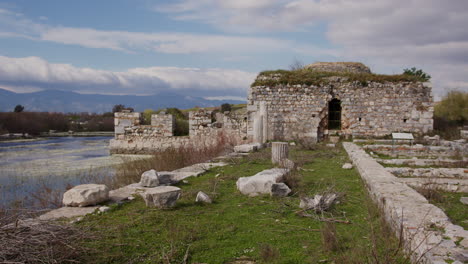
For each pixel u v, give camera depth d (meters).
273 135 23.97
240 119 24.44
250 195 7.86
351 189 8.48
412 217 4.94
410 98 23.23
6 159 21.09
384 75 24.28
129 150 25.05
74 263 4.17
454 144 17.94
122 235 5.12
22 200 9.45
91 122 57.72
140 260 4.36
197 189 8.34
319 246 4.81
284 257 4.48
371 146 16.95
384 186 7.04
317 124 23.66
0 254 3.83
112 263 4.25
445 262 3.49
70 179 13.73
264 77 25.03
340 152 16.73
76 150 26.98
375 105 23.52
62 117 56.62
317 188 8.59
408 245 4.18
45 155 23.47
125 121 25.17
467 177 9.64
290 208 6.81
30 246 4.07
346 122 23.88
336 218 6.10
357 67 30.17
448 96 31.19
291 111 23.89
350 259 4.14
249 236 5.27
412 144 20.02
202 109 25.31
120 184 11.87
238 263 4.34
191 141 23.66
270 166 12.31
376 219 5.87
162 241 4.98
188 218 6.11
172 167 14.27
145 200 6.73
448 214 6.33
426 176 9.70
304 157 14.62
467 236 4.20
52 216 5.89
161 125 24.83
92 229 5.27
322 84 23.66
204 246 4.86
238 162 13.20
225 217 6.23
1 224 4.44
